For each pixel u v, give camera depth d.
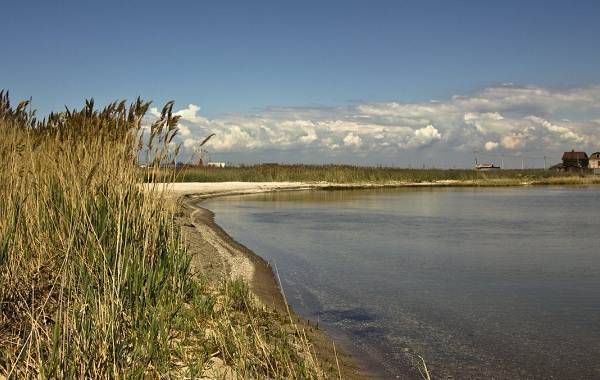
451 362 5.85
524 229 18.44
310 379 4.79
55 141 6.99
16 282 5.10
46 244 6.14
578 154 99.88
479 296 8.91
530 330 7.09
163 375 4.35
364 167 65.19
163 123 6.53
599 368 5.72
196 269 9.11
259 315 6.77
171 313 5.48
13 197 5.90
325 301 8.43
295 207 27.33
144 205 6.34
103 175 6.34
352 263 11.76
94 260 5.33
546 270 11.20
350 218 21.84
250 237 15.73
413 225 19.44
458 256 12.83
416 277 10.38
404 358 5.96
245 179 50.41
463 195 40.47
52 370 3.75
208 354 4.94
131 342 4.74
